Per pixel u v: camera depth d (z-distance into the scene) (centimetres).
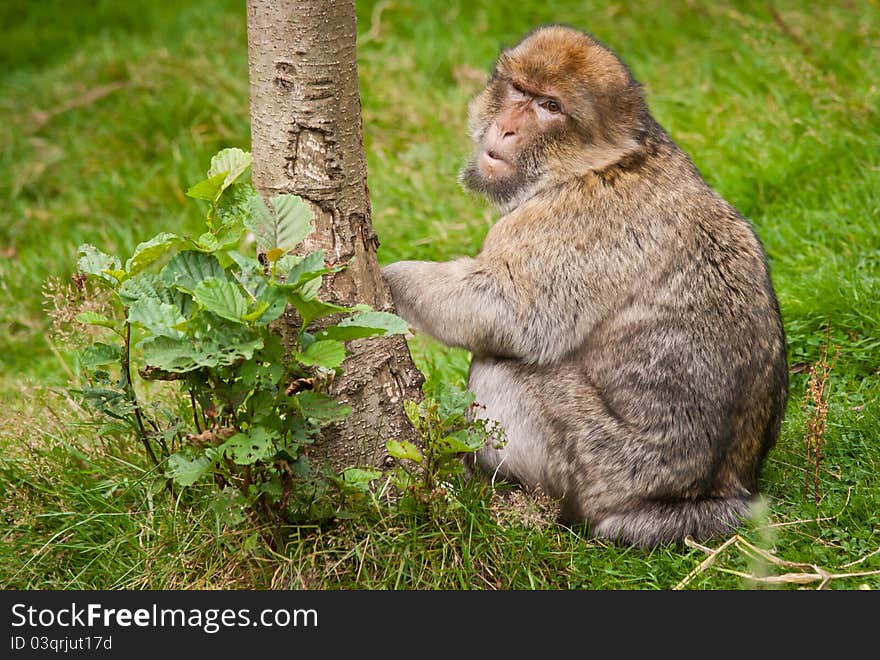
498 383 789
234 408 625
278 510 680
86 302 750
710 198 799
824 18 1423
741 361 760
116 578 701
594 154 788
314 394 633
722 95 1329
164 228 1251
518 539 712
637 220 772
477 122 847
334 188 689
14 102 1545
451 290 771
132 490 747
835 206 1098
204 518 707
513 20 1559
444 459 684
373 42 1542
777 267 1058
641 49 1476
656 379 753
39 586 709
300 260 638
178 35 1636
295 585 672
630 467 754
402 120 1373
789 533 742
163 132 1411
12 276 1188
